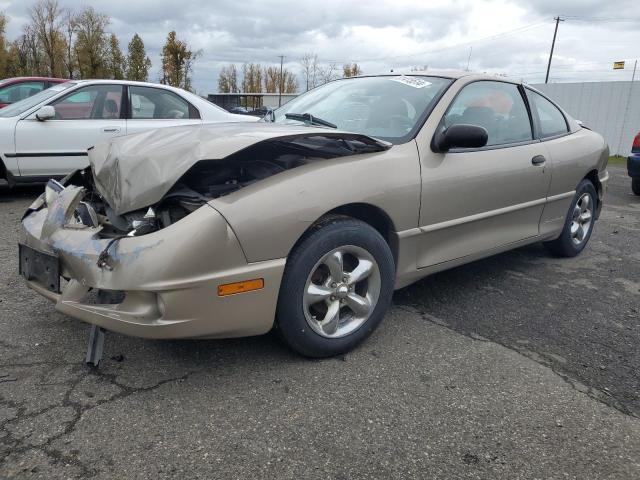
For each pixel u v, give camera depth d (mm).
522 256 4949
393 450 2137
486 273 4414
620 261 4898
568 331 3332
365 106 3600
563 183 4352
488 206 3582
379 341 3072
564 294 3979
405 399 2494
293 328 2627
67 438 2123
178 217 2416
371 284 2918
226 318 2402
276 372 2676
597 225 6516
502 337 3203
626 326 3443
